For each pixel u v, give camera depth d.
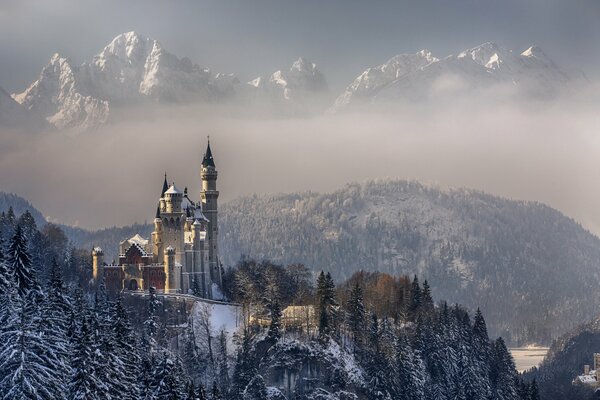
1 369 184.38
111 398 199.00
